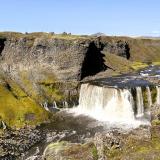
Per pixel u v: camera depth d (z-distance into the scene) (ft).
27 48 457.27
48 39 449.48
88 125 306.35
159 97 356.79
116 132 157.48
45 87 399.24
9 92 353.92
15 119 315.17
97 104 366.84
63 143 183.21
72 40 444.14
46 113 335.67
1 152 243.19
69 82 409.28
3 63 442.50
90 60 476.95
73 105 391.86
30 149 250.78
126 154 136.77
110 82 419.33
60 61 437.99
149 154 131.54
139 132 150.00
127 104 338.95
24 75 422.00
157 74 525.34
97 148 148.46
